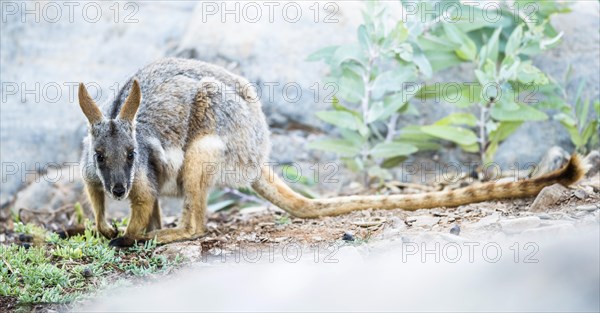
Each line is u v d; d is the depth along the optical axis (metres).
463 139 13.41
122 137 10.39
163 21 16.14
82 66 15.59
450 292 8.09
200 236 11.02
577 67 14.06
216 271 9.38
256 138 11.48
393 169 14.33
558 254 8.40
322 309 8.07
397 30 12.88
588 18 14.44
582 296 7.71
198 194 11.04
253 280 8.95
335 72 13.67
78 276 9.63
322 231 10.82
